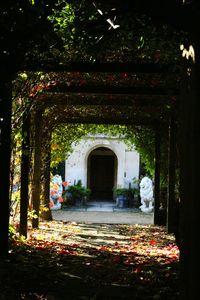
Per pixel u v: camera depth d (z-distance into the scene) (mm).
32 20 2990
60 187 19516
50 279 5496
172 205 11469
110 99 10141
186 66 3738
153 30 4410
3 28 2963
